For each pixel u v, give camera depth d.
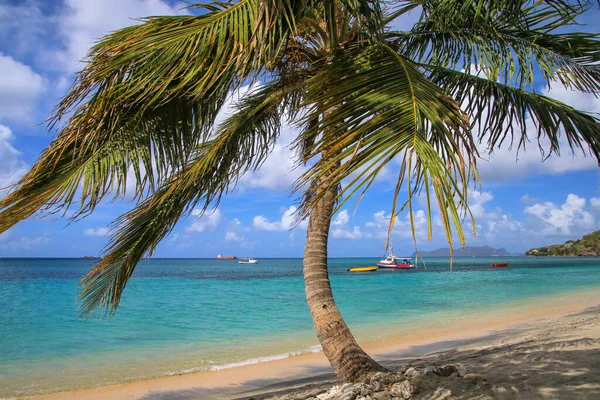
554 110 4.29
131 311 17.91
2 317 16.20
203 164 4.84
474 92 4.68
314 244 4.82
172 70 3.25
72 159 3.76
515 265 86.69
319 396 5.09
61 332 13.09
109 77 3.29
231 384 7.59
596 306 16.61
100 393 7.23
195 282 37.47
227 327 13.88
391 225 2.13
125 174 3.99
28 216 3.51
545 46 4.85
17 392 7.31
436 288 28.73
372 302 20.14
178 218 5.18
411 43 5.29
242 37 2.95
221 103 4.13
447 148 2.41
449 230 2.04
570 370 4.84
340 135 2.77
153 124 4.05
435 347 10.00
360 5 3.49
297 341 11.51
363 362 4.54
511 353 6.75
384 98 2.81
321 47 4.69
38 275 46.97
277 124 5.91
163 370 8.65
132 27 3.48
